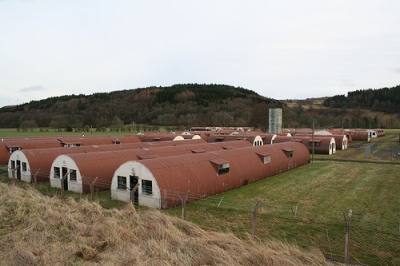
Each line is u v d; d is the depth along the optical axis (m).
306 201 26.98
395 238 18.17
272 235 18.70
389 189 31.14
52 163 34.47
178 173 26.64
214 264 12.15
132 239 14.49
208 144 45.12
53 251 13.07
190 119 169.38
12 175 35.28
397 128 172.75
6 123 164.00
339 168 44.59
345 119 186.12
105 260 12.45
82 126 150.38
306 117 170.62
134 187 24.59
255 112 144.25
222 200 27.36
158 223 16.39
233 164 32.88
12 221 16.55
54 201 20.66
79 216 17.58
